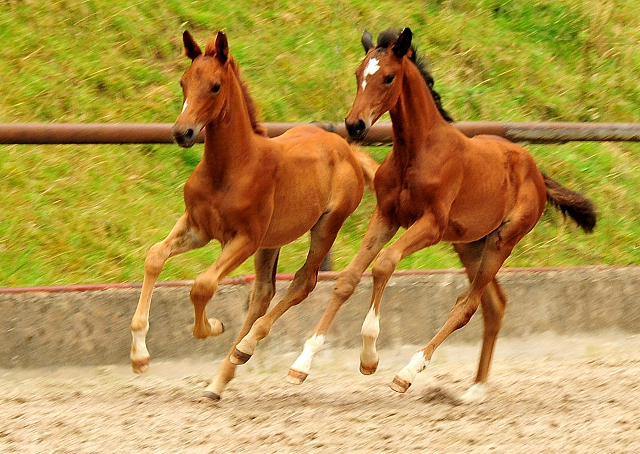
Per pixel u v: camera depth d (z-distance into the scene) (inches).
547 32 722.8
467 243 384.8
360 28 660.1
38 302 400.2
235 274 470.9
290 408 334.6
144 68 578.2
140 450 266.1
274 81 592.1
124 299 411.2
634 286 498.6
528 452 267.3
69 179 499.8
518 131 470.6
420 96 336.5
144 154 531.2
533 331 475.8
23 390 371.6
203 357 419.8
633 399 353.7
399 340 447.8
